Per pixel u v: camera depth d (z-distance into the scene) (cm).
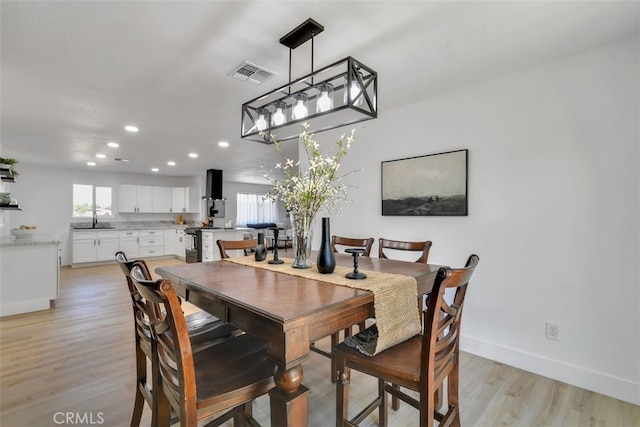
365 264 211
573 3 157
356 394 204
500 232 243
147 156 537
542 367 223
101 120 334
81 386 207
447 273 113
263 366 132
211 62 214
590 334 205
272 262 210
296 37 183
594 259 204
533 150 227
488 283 249
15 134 386
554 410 185
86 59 208
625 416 179
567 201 213
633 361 191
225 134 393
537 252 226
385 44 194
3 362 240
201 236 639
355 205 343
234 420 161
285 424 114
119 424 171
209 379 122
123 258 147
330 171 184
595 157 203
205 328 181
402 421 178
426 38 187
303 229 194
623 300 194
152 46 193
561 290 216
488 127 248
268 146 457
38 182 667
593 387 203
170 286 98
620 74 193
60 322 328
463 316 263
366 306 143
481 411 184
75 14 161
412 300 158
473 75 239
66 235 696
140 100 279
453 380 153
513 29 179
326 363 246
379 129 322
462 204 261
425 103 286
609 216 198
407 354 142
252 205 1017
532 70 226
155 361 130
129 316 347
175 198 832
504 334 241
